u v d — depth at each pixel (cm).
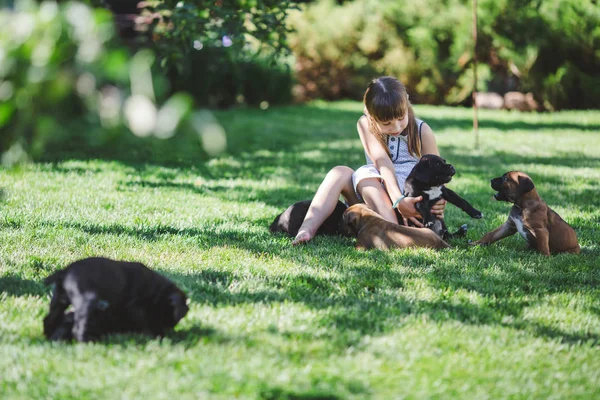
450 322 332
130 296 296
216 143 132
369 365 276
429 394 251
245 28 630
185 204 640
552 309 360
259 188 761
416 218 512
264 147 1151
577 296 384
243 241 500
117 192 684
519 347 304
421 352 293
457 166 971
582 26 1911
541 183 812
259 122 1548
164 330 302
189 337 298
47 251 443
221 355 279
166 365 267
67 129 184
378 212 513
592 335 327
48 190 672
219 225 556
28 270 400
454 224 590
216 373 260
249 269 420
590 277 424
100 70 134
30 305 338
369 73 2256
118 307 295
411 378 265
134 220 554
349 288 384
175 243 481
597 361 292
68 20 136
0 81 138
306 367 271
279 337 304
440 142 1280
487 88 2202
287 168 927
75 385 248
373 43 2220
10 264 412
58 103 143
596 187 792
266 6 644
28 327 308
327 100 2298
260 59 1898
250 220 584
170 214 587
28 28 136
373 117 498
